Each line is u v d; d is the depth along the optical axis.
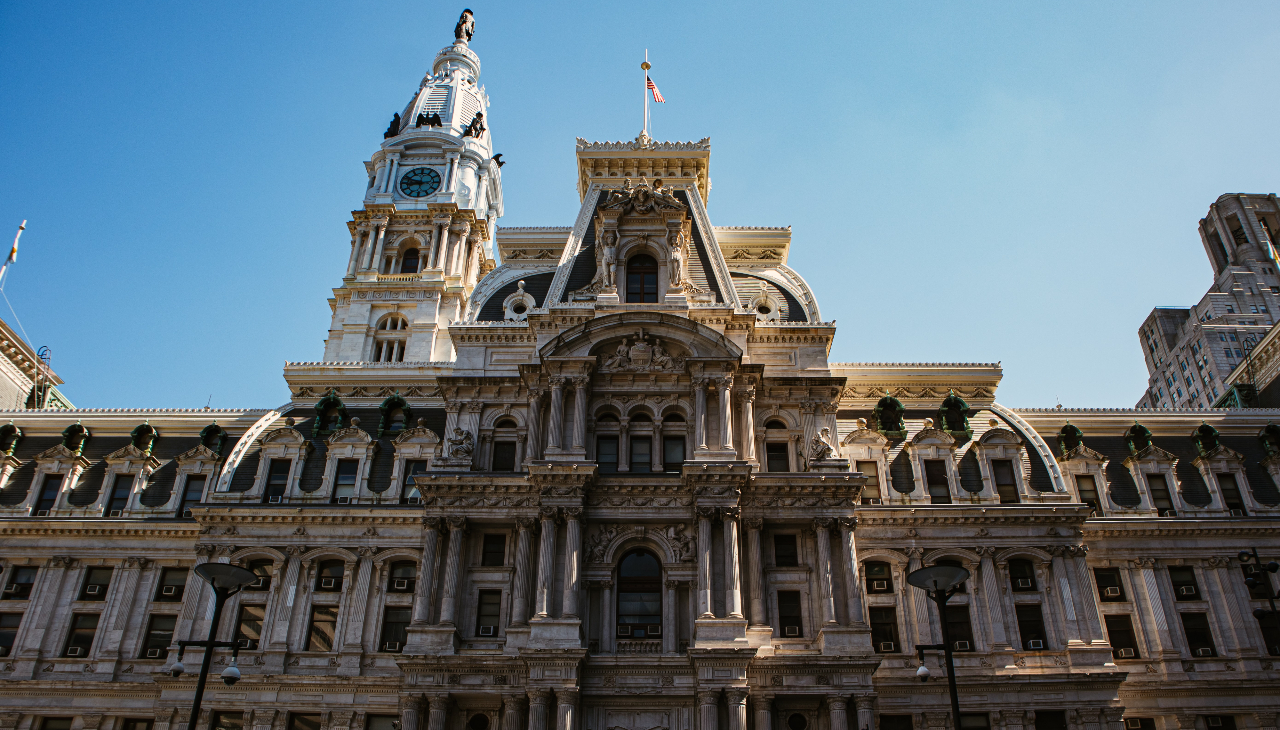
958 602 79.75
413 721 67.81
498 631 73.19
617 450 78.31
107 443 92.31
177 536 84.56
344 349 166.50
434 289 171.25
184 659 77.75
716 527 73.06
